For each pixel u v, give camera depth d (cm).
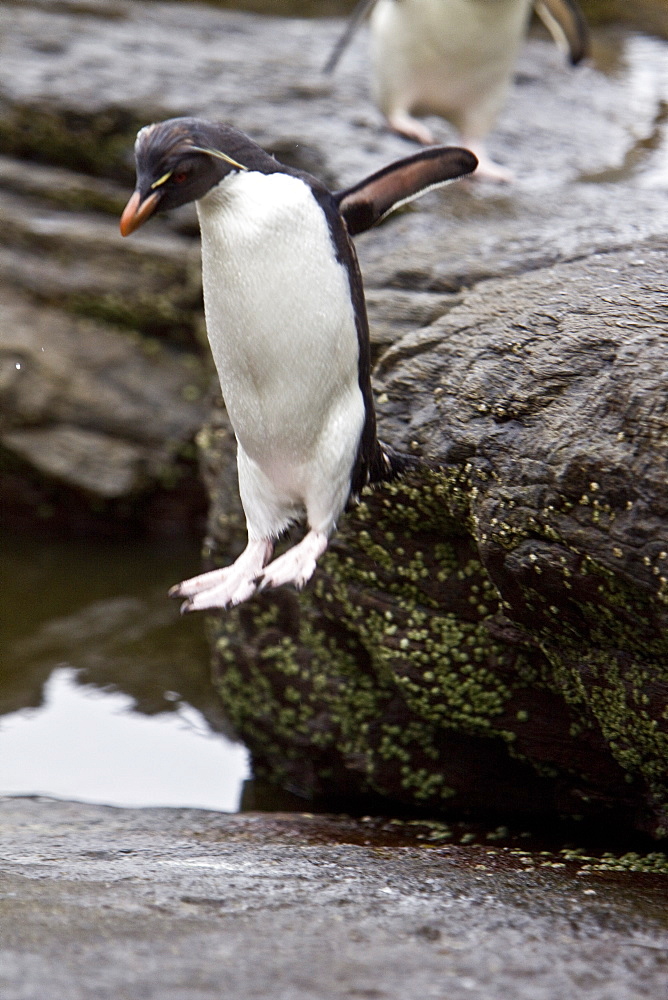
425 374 916
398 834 948
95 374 1836
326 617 1060
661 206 1365
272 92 1881
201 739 1315
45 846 840
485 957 594
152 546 1880
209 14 2434
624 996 552
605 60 2339
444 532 930
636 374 759
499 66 1555
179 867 755
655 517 725
